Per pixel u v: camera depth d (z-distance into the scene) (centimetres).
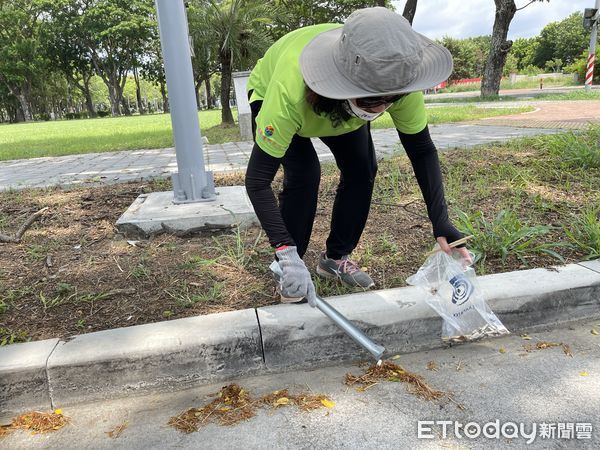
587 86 1789
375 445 153
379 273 254
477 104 1587
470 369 191
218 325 200
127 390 189
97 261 289
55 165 705
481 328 201
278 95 170
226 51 1300
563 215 319
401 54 141
